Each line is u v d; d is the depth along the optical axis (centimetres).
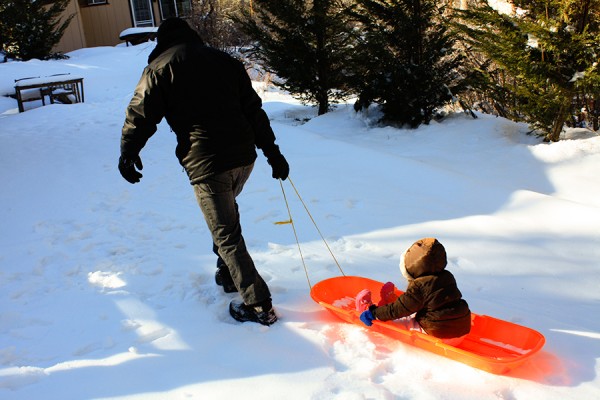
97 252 473
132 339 331
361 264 431
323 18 976
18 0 1784
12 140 902
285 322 345
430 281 301
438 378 286
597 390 274
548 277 412
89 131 962
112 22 2252
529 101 716
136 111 311
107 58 1820
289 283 399
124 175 324
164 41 330
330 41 1017
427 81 821
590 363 297
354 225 516
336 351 313
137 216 564
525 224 504
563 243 467
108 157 796
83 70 1669
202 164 323
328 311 358
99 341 331
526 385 280
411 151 754
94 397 279
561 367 295
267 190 621
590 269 424
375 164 673
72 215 574
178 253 462
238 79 338
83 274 430
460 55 848
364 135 845
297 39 1017
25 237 520
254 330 336
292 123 1033
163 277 414
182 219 551
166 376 293
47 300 388
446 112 919
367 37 890
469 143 750
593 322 347
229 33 1630
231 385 283
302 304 369
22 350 324
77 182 686
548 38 656
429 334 308
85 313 365
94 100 1418
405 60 875
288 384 282
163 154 807
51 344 331
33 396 280
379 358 305
